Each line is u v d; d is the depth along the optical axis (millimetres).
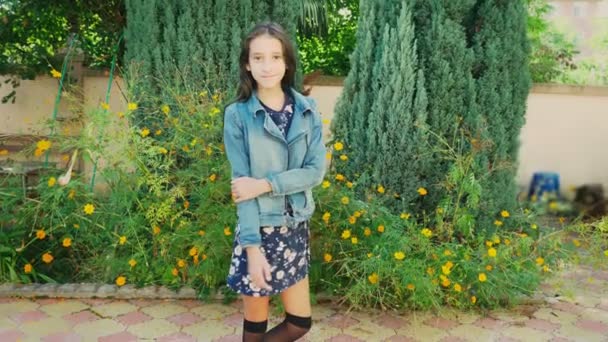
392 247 2799
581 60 6160
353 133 3496
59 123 4406
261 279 1667
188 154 3189
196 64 3592
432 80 3379
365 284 2738
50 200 3145
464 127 3404
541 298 3111
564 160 5395
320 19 5383
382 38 3436
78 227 3074
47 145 3234
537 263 2984
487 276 2908
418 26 3426
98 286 3057
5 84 4926
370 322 2789
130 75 3529
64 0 4742
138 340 2545
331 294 2986
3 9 4598
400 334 2668
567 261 3180
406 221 2965
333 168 3527
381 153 3398
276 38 1688
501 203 3486
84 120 3924
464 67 3398
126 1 3773
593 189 5312
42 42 4895
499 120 3434
